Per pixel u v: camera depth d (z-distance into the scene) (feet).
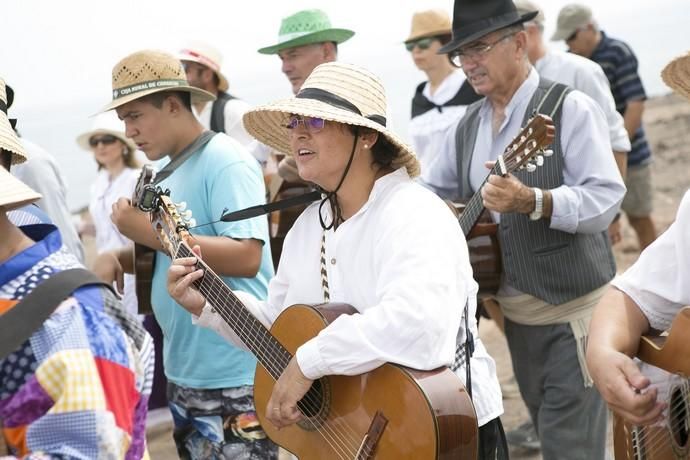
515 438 22.82
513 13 17.94
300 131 12.46
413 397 11.44
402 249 11.83
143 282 16.75
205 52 24.89
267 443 16.39
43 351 9.00
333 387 12.25
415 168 12.72
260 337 13.14
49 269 9.30
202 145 16.42
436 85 26.30
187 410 16.56
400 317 11.46
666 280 12.20
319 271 13.04
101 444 8.98
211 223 15.81
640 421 11.43
